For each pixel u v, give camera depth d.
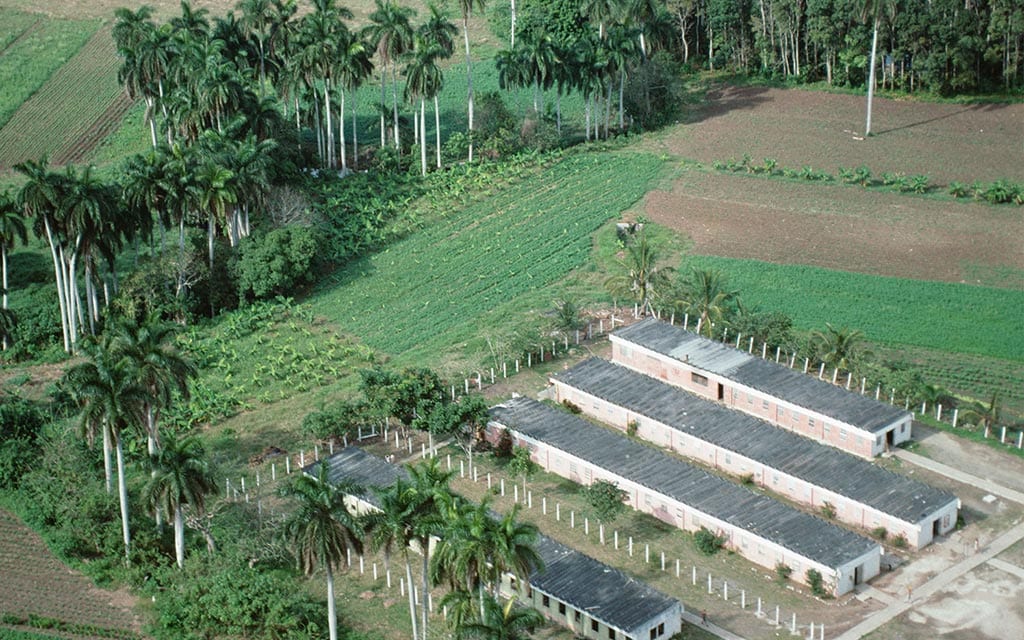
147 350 103.62
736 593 98.38
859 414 115.88
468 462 115.81
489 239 161.75
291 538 89.38
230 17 180.12
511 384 129.12
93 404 100.38
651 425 118.50
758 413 121.56
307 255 149.88
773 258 152.75
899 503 104.25
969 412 117.75
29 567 104.56
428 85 174.88
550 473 114.88
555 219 165.88
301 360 136.12
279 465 116.50
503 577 97.38
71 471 113.00
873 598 97.31
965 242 155.25
